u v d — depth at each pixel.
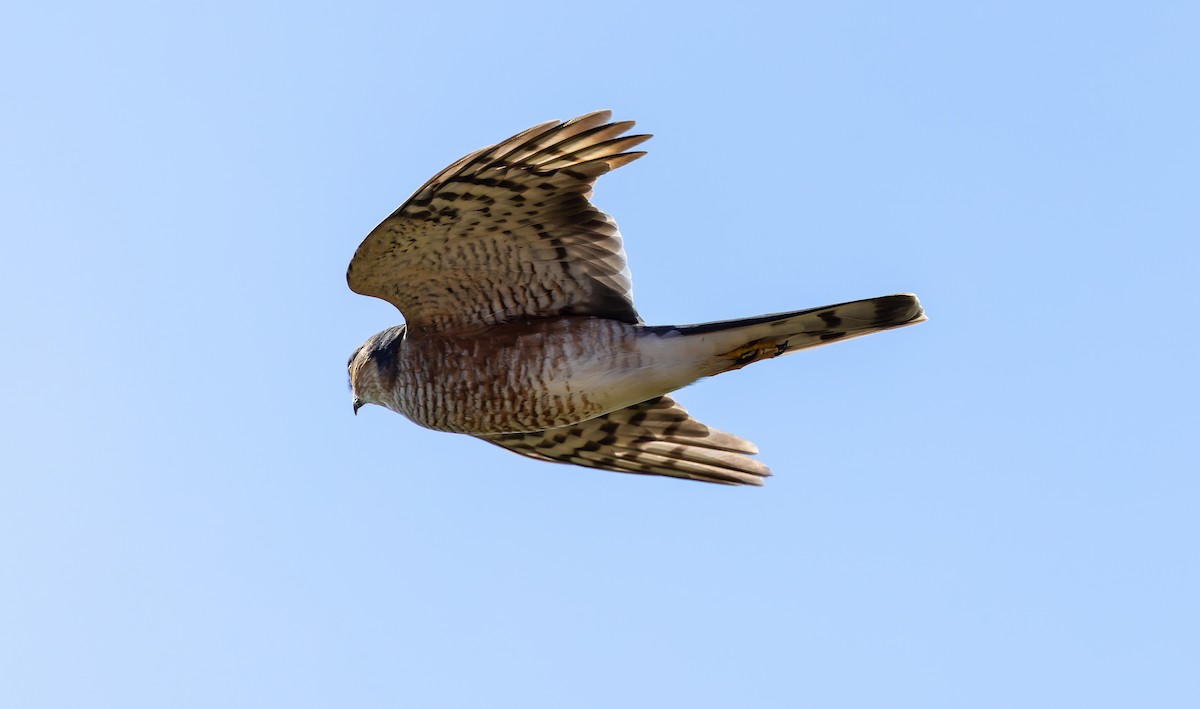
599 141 11.52
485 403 13.08
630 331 12.56
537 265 12.41
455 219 11.82
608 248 12.27
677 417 14.85
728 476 15.25
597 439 15.21
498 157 11.39
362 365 14.02
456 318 12.91
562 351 12.66
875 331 12.09
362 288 12.55
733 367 12.55
